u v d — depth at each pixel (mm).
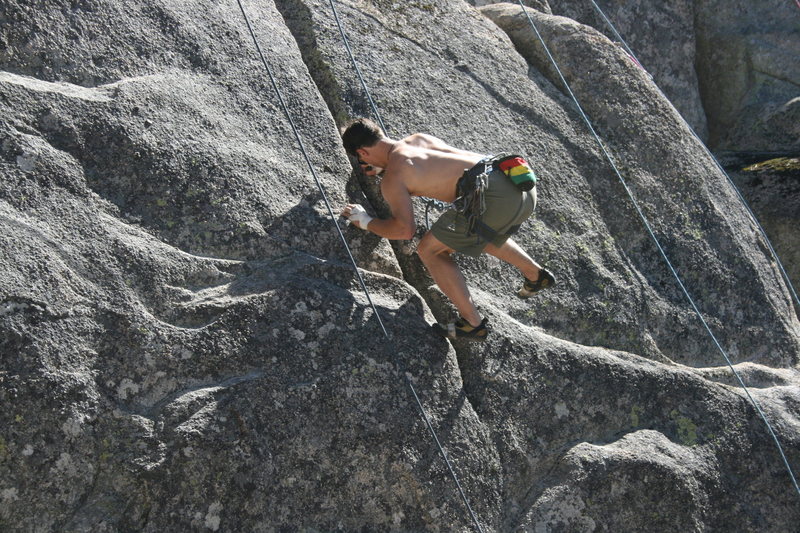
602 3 17312
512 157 9312
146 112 9305
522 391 10125
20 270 8008
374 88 11391
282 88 10516
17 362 7781
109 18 9656
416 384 9398
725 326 12414
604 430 10484
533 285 10250
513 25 14062
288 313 9047
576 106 13141
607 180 12609
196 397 8344
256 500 8391
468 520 9219
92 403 8000
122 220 8812
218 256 9164
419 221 10656
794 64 16969
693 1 17922
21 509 7672
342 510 8797
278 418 8625
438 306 10320
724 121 17547
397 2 12562
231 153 9648
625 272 12000
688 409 10898
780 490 10828
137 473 7945
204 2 10492
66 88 9086
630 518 9938
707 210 13023
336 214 10031
